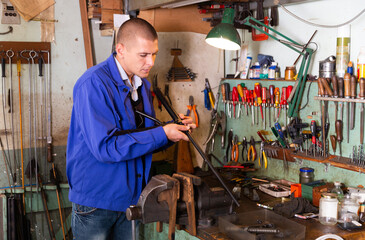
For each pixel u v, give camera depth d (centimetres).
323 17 269
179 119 231
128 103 215
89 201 213
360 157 241
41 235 338
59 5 326
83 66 340
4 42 310
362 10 244
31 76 323
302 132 265
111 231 235
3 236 320
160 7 327
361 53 240
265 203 249
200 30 345
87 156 210
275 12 298
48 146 331
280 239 196
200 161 353
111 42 352
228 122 338
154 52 203
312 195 245
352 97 238
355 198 228
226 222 202
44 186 332
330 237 196
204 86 353
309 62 263
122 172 211
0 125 317
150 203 192
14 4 311
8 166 322
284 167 289
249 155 314
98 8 334
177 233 250
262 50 319
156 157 342
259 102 299
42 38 323
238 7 312
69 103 338
